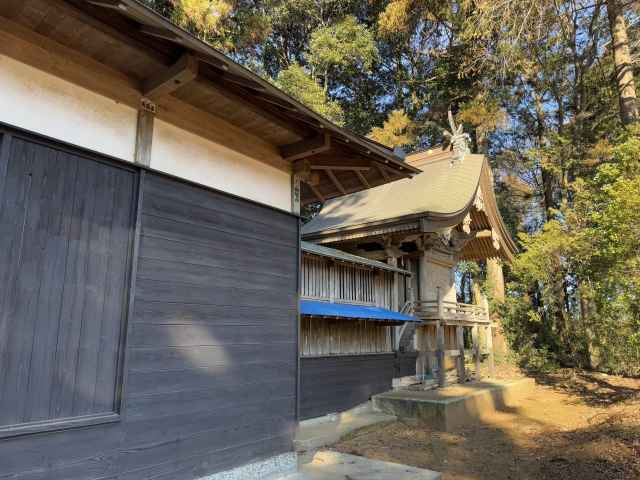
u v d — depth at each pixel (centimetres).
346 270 1017
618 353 1429
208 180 419
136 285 347
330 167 551
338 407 902
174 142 393
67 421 295
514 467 637
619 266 747
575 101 1925
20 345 280
